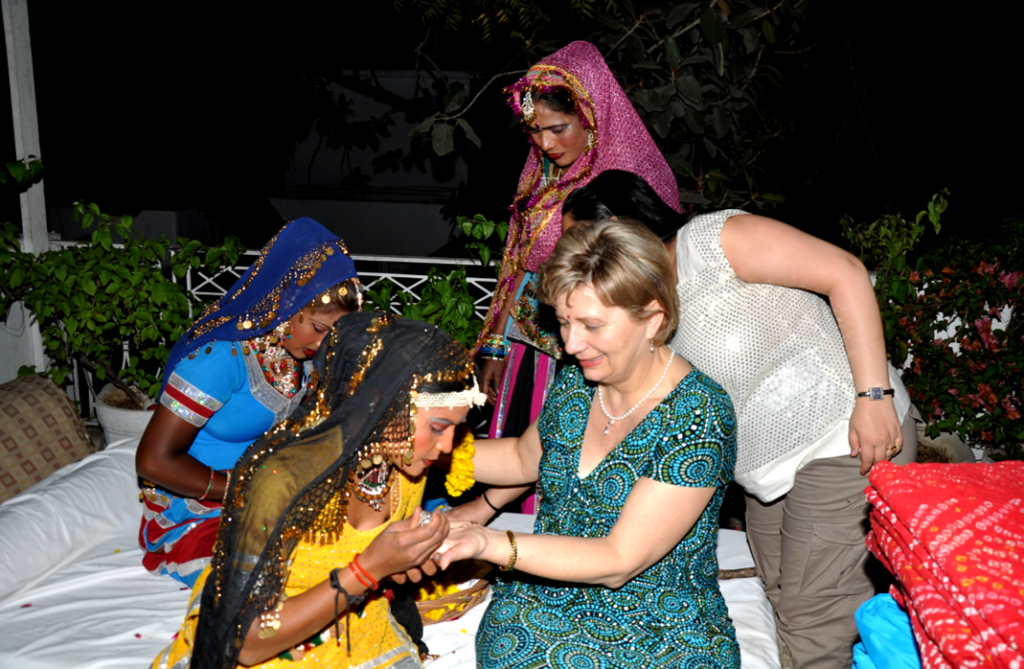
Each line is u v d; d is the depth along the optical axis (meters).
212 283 4.79
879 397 2.34
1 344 4.52
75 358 4.80
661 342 1.95
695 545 2.03
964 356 4.26
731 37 4.75
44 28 8.69
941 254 4.41
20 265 4.34
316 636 1.94
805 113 6.64
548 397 2.22
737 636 2.38
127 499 3.02
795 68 6.46
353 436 1.73
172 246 4.73
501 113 8.99
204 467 2.49
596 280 1.82
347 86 11.11
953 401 4.23
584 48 3.08
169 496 2.59
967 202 7.44
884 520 1.65
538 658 1.95
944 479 1.61
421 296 4.50
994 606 1.28
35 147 4.64
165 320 4.43
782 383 2.45
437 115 4.62
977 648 1.27
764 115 4.94
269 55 10.44
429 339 1.77
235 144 10.62
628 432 2.01
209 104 9.93
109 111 9.23
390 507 1.93
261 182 11.35
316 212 12.00
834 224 7.00
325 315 2.40
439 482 3.67
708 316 2.41
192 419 2.43
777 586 2.88
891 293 4.28
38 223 4.66
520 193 3.31
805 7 4.66
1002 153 7.35
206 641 1.73
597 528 2.04
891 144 7.21
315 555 1.80
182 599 2.51
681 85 4.48
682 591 2.04
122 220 4.46
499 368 3.44
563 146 3.06
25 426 3.26
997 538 1.42
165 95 9.42
